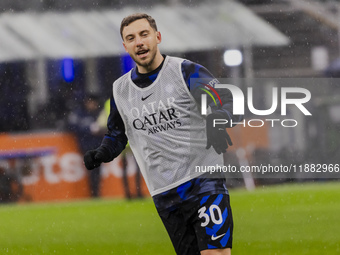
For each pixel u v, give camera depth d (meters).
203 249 11.05
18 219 28.23
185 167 11.31
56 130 38.31
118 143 12.18
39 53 44.34
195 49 46.19
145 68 11.48
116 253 18.33
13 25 47.12
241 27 47.88
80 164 36.69
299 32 50.50
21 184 36.34
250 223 23.25
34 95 43.00
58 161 36.62
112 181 36.84
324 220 23.47
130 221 25.34
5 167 36.31
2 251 19.61
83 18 48.78
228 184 36.97
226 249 11.02
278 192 33.97
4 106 41.25
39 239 21.89
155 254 17.77
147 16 11.48
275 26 50.50
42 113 40.25
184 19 48.66
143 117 11.55
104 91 44.41
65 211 30.58
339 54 50.44
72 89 44.00
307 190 34.28
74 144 36.72
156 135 11.48
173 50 46.09
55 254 18.86
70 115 38.38
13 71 44.00
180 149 11.34
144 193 36.56
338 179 37.69
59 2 50.03
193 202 11.23
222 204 11.09
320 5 51.72
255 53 48.72
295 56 49.69
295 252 17.38
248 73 46.81
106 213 28.61
